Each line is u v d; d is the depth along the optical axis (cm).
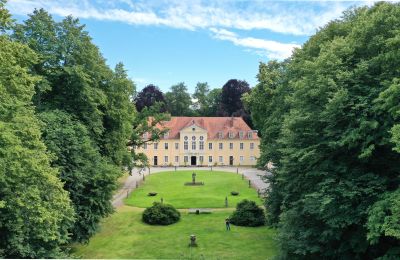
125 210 4284
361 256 1848
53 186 2038
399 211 1409
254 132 9775
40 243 2028
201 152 9731
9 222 1811
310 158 1897
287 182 2320
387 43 1656
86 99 2822
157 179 6994
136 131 5538
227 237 3281
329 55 1958
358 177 1775
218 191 5656
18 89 1980
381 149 1806
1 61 1878
